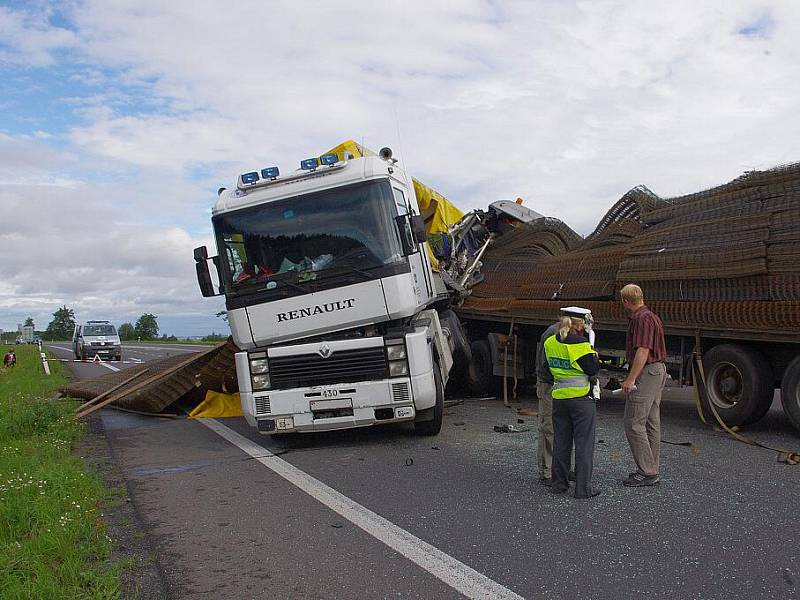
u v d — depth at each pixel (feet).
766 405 28.81
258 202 29.63
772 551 15.57
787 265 27.14
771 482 21.22
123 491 23.31
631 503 19.66
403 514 19.56
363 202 29.01
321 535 18.07
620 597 13.56
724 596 13.39
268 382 29.09
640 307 21.63
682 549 15.92
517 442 29.01
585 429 20.34
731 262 28.78
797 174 28.58
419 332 29.12
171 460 28.96
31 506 19.71
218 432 35.86
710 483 21.33
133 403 42.83
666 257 31.68
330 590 14.57
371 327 29.22
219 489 23.52
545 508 19.54
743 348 29.12
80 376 84.38
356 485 23.06
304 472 25.45
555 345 20.72
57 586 14.17
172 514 20.67
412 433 31.83
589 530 17.51
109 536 18.34
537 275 41.16
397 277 28.43
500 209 49.78
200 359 42.70
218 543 17.84
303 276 28.81
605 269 36.01
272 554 16.87
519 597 13.75
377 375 28.68
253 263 29.32
